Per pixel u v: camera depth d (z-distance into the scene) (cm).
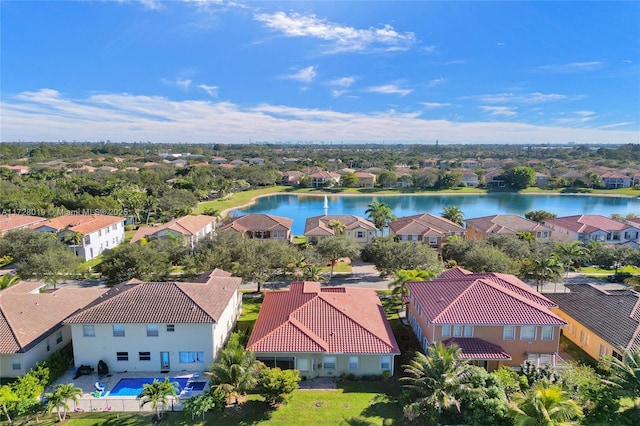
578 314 3925
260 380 2805
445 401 2509
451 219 8994
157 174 16025
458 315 3359
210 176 16788
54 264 5069
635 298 3741
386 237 6116
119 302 3428
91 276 5725
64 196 10500
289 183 18238
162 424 2681
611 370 2700
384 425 2636
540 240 7406
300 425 2642
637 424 2406
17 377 3200
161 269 5041
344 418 2716
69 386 2745
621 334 3350
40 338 3319
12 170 16538
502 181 17900
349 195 16038
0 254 5953
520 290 3819
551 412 2252
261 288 5403
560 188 17388
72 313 3797
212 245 5578
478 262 5144
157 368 3375
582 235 7794
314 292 3934
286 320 3447
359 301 4012
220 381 2772
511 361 3362
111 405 2919
